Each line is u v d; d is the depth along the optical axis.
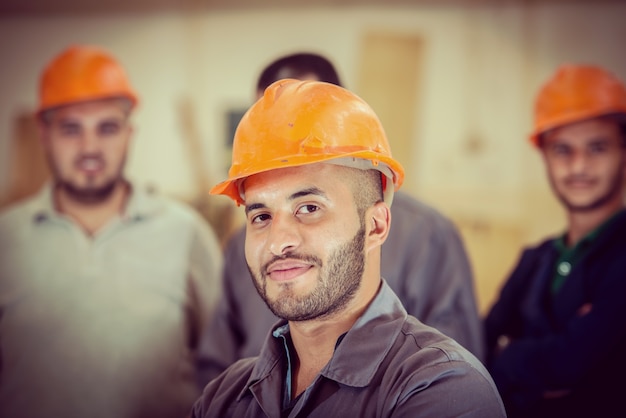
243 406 1.17
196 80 3.34
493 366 2.05
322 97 1.11
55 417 2.57
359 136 1.10
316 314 1.07
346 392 1.06
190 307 2.81
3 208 3.34
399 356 1.06
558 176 2.44
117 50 3.38
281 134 1.09
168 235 2.85
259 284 1.10
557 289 2.18
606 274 2.02
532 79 3.13
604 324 1.95
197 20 3.34
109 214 2.80
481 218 3.09
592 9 3.09
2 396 2.59
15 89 3.39
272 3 3.30
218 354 2.11
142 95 3.36
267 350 1.16
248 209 1.12
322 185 1.07
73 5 3.38
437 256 1.99
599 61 3.09
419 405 0.99
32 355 2.62
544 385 1.96
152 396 2.62
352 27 3.26
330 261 1.06
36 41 3.40
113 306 2.68
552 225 3.04
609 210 2.35
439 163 3.18
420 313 1.94
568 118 2.42
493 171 3.11
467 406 0.99
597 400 1.91
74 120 2.84
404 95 3.22
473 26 3.17
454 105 3.18
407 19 3.22
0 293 2.69
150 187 3.28
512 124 3.13
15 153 3.37
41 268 2.71
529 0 3.13
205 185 3.26
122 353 2.62
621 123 2.39
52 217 2.75
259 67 3.32
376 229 1.13
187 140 3.31
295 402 1.11
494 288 3.04
